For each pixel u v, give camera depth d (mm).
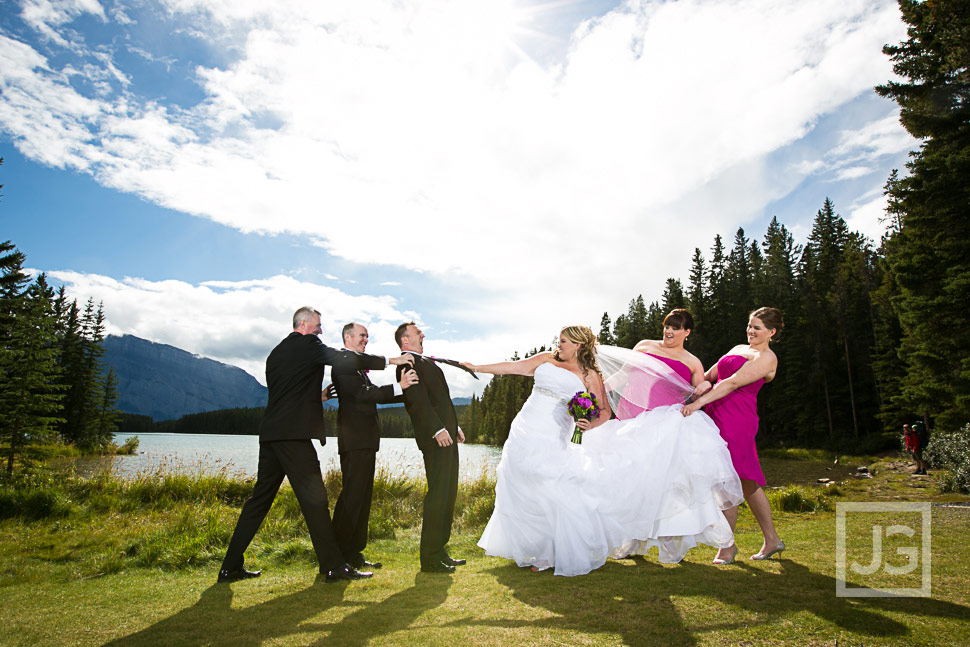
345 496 4250
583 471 3859
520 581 3453
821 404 41531
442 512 4164
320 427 3986
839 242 62094
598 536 3666
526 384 74375
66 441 36406
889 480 15172
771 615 2557
